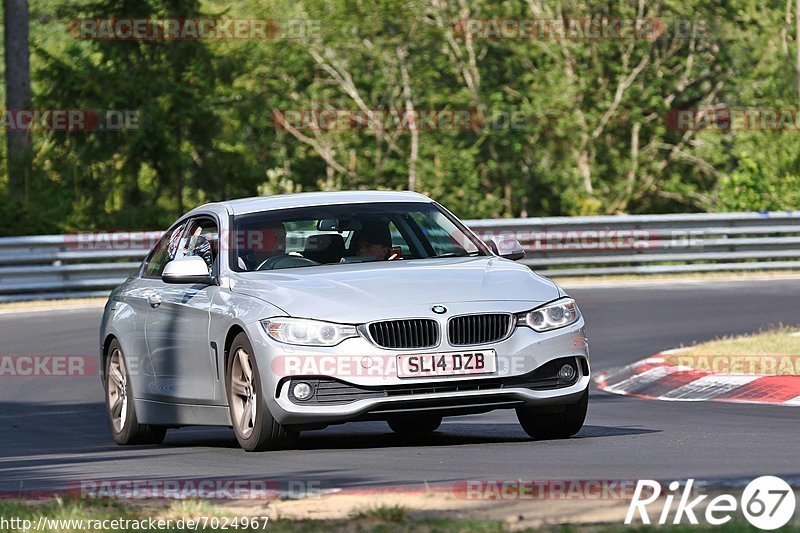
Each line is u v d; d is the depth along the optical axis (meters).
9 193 82.12
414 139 113.44
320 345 22.83
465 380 22.98
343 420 22.91
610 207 116.31
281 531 15.45
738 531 14.68
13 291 60.62
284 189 112.25
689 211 119.62
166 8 92.12
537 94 113.44
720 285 62.91
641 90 115.75
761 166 85.31
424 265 25.11
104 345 29.42
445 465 21.47
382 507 16.12
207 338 25.00
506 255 26.72
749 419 28.12
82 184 91.31
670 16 114.06
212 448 25.83
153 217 88.00
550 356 23.59
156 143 89.62
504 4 113.38
